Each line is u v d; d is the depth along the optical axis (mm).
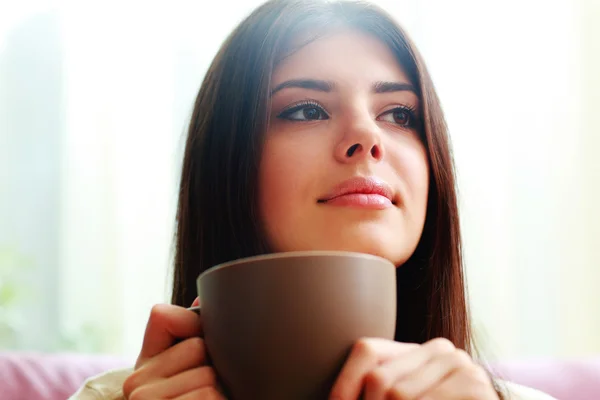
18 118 2061
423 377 524
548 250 2016
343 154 734
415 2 2021
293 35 809
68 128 2025
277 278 510
